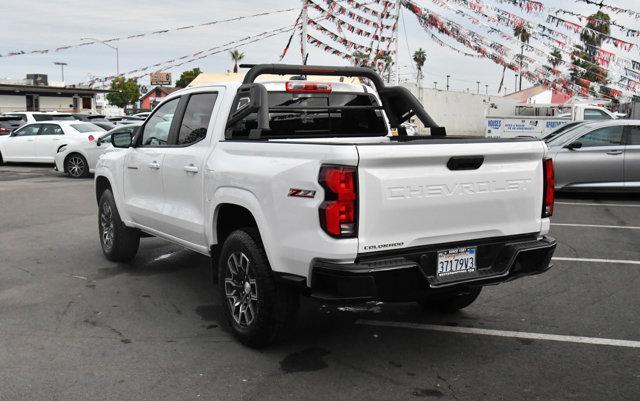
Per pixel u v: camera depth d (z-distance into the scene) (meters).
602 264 7.16
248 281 4.51
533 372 4.17
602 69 18.81
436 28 17.95
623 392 3.86
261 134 4.75
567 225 9.70
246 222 4.90
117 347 4.58
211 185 4.87
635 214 10.78
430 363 4.32
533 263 4.48
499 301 5.77
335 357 4.42
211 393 3.83
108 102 66.62
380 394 3.84
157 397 3.77
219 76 14.41
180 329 4.99
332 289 3.83
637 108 21.78
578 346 4.64
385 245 3.88
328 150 3.78
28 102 48.66
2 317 5.25
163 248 8.02
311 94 5.50
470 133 35.97
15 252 7.71
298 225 3.96
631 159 12.29
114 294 5.95
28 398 3.74
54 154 19.81
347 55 18.44
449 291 4.13
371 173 3.79
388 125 5.96
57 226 9.52
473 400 3.76
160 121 6.09
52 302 5.68
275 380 4.03
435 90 33.56
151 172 5.95
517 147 4.35
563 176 12.59
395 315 5.38
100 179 7.25
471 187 4.16
